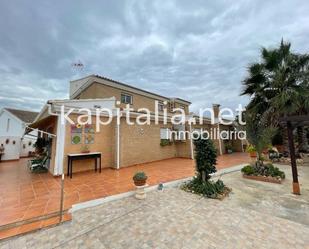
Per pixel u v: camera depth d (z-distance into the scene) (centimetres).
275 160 1161
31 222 371
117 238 323
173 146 1320
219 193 539
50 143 859
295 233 332
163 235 330
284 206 460
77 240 317
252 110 1056
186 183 638
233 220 384
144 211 430
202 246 298
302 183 677
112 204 473
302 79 987
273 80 1007
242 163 1117
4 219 366
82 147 823
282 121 604
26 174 785
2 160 1202
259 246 295
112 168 912
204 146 591
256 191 583
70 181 666
